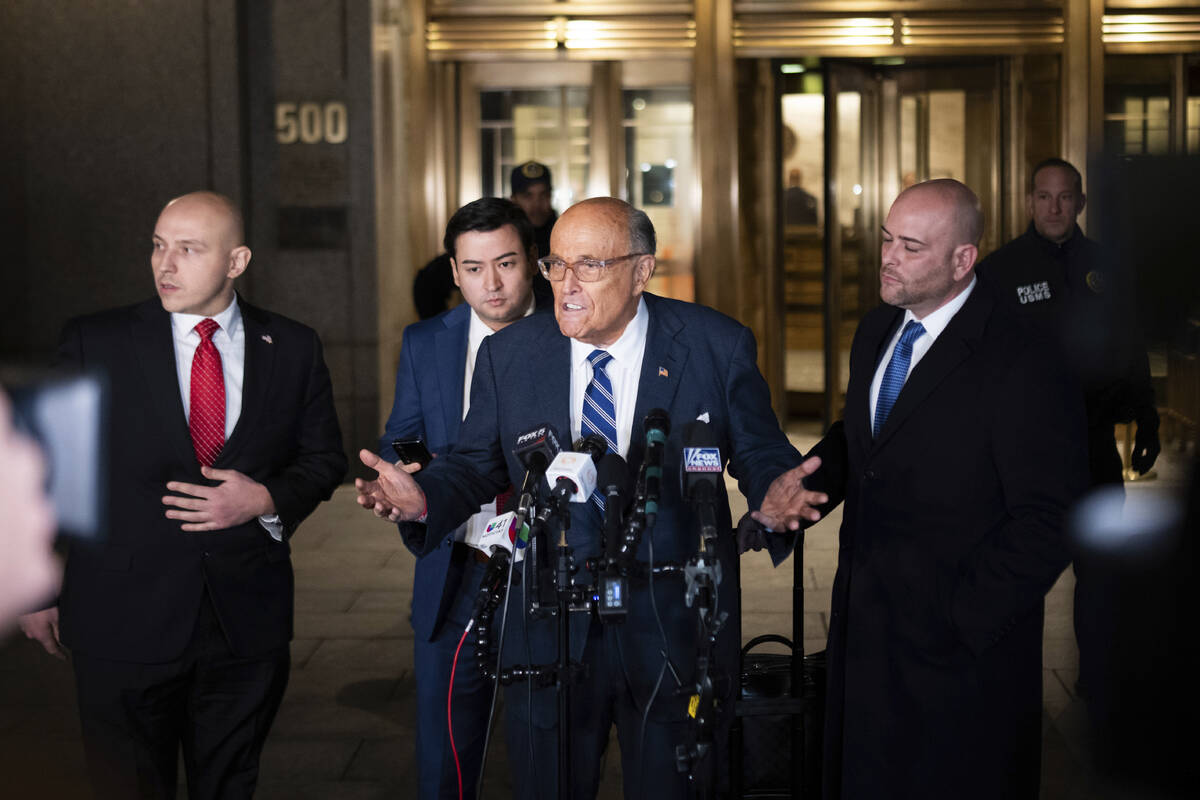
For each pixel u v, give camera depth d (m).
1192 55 9.21
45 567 1.17
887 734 2.73
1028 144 9.41
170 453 2.91
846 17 9.29
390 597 6.03
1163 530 1.23
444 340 3.31
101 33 7.62
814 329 10.66
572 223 2.60
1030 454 2.58
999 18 9.22
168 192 7.73
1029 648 2.69
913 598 2.70
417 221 9.38
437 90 9.46
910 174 9.70
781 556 2.78
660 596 2.58
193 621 2.90
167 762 3.03
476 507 2.80
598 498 2.63
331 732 4.43
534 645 2.65
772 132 9.54
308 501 3.07
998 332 2.69
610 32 9.41
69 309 7.55
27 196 7.63
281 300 8.18
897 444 2.73
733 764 3.30
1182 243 1.03
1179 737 1.21
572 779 2.61
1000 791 2.67
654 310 2.77
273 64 7.98
